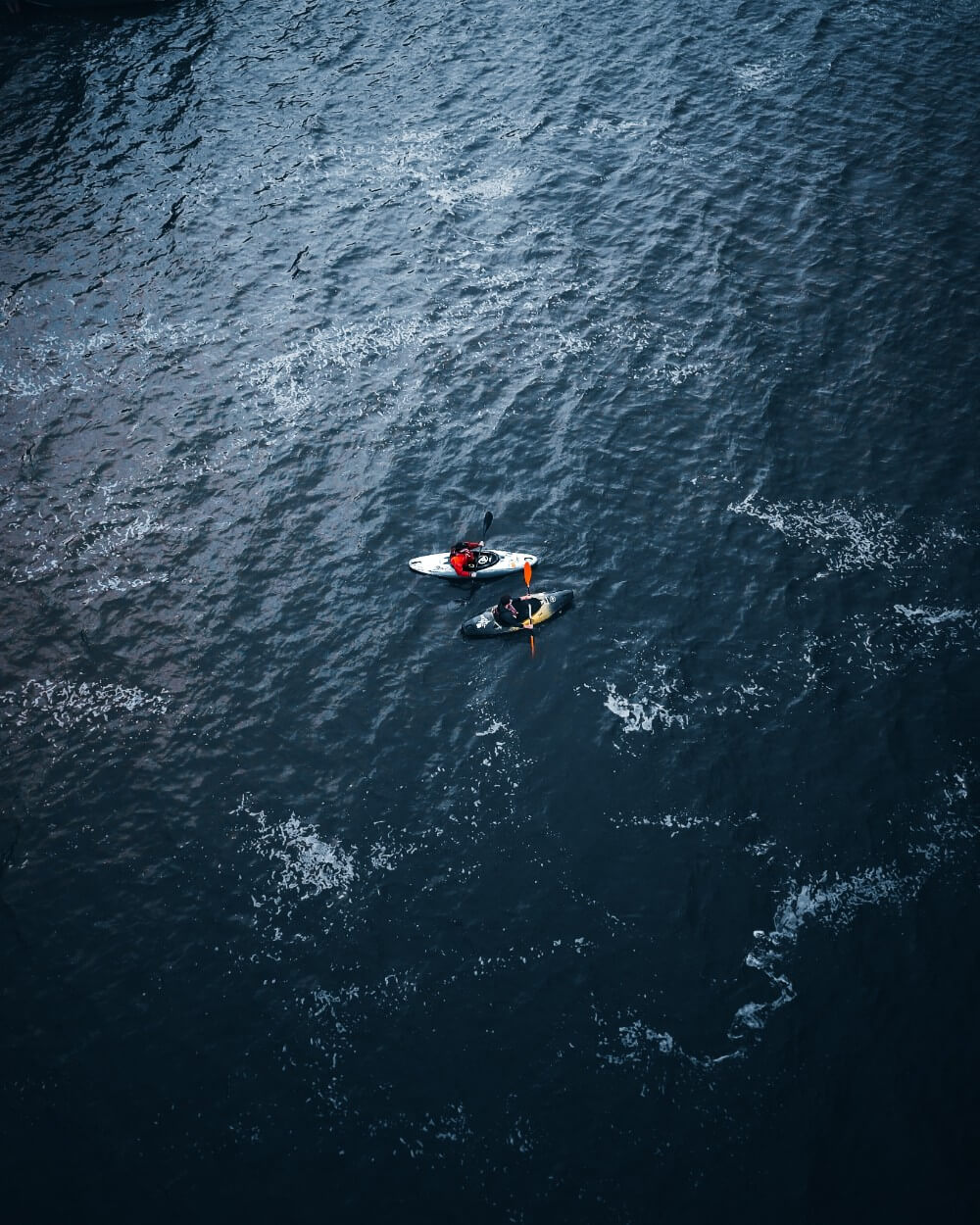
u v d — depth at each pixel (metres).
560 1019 24.36
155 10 60.16
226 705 30.97
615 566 33.94
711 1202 21.67
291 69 55.94
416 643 32.25
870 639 31.67
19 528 35.72
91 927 26.34
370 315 42.88
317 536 35.28
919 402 38.56
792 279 43.75
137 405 39.69
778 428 37.88
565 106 53.28
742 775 28.75
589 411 38.78
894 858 26.95
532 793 28.56
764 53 56.38
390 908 26.42
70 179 49.34
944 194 47.44
